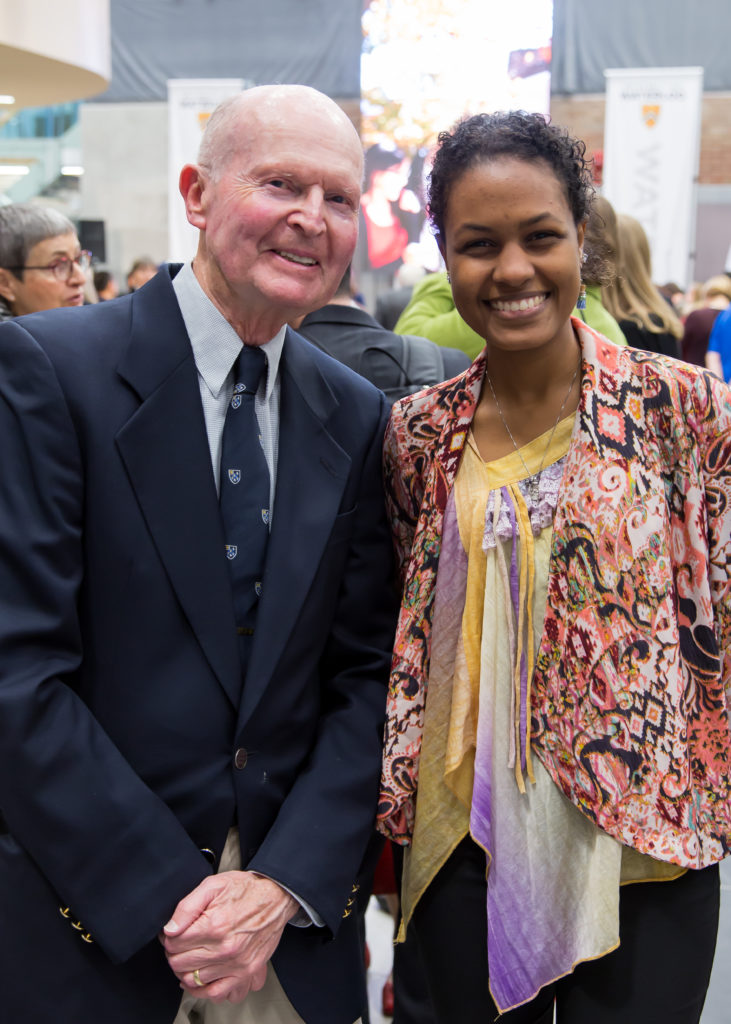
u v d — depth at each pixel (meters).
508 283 1.31
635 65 10.43
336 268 1.37
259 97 1.33
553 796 1.38
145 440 1.33
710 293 6.57
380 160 10.05
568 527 1.35
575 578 1.35
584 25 10.38
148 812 1.29
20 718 1.24
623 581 1.34
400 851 1.69
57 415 1.30
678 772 1.34
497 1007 1.39
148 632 1.34
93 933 1.27
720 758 1.41
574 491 1.35
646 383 1.37
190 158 9.88
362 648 1.56
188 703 1.35
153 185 11.11
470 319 1.39
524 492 1.40
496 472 1.42
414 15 9.81
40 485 1.29
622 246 2.80
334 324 2.41
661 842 1.33
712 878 1.42
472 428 1.47
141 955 1.34
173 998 1.36
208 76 10.81
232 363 1.42
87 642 1.35
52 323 1.37
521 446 1.43
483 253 1.34
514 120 1.32
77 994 1.32
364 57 9.94
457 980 1.49
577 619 1.35
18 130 11.09
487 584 1.40
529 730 1.39
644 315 2.81
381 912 2.90
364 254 10.16
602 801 1.33
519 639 1.37
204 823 1.36
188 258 10.05
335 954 1.48
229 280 1.35
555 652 1.36
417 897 1.48
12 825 1.29
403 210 10.07
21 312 2.64
